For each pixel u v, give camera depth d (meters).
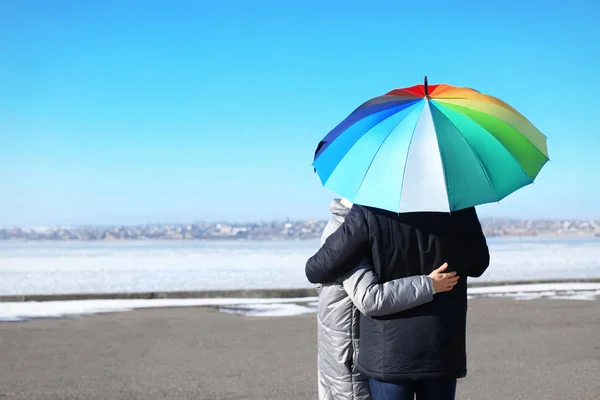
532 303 12.77
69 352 8.16
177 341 8.93
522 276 18.59
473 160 2.73
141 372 7.11
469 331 9.62
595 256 28.22
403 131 2.79
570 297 13.75
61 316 11.16
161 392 6.27
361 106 3.15
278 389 6.39
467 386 6.47
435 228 2.86
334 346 3.17
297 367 7.35
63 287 15.35
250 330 9.83
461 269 2.92
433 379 2.86
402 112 2.88
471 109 2.88
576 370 7.12
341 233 2.88
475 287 15.79
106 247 44.88
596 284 16.25
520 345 8.54
